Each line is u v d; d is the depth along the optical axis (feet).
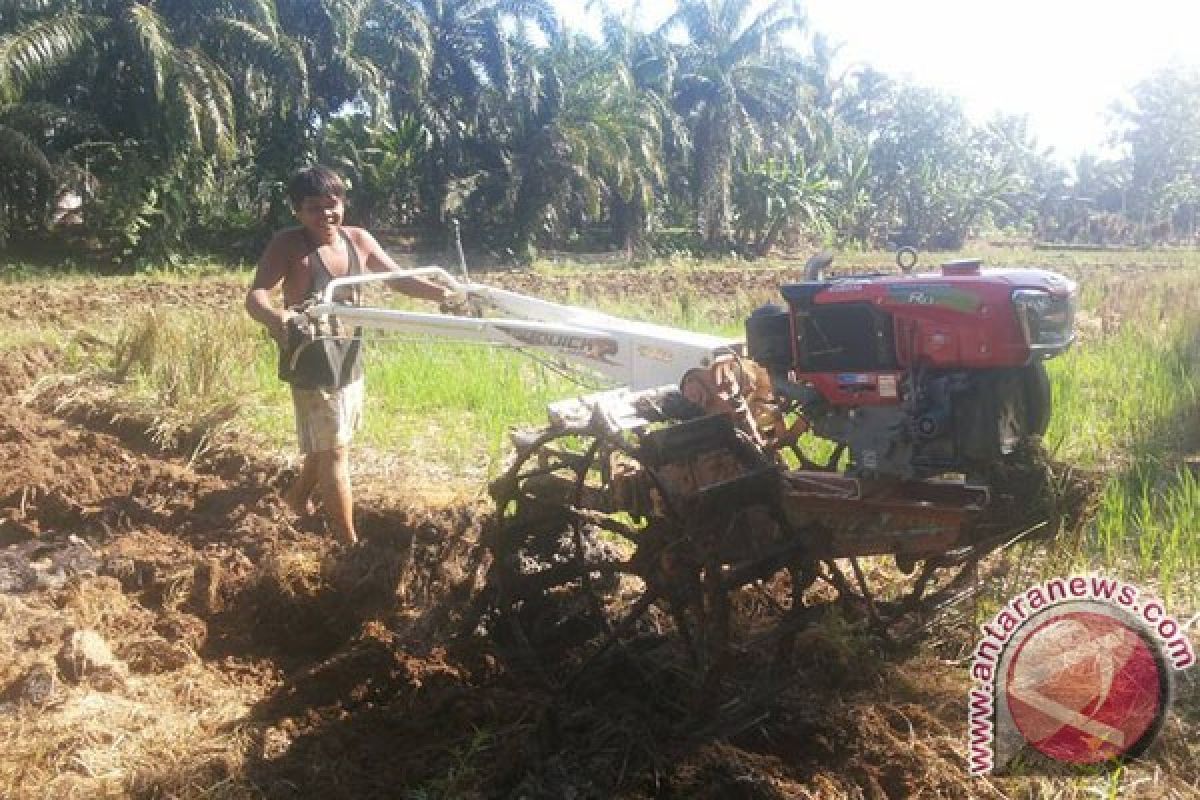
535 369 28.73
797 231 121.08
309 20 86.99
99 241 80.33
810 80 129.70
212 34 77.71
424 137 94.02
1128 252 127.34
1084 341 33.68
